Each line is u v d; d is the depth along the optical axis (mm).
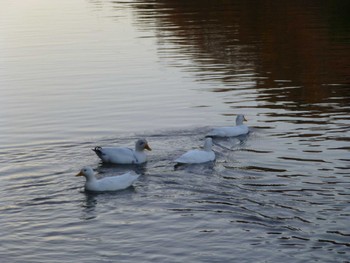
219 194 14062
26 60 30016
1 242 12125
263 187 14359
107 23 40000
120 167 15953
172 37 34438
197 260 11281
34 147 17656
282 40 32719
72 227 12711
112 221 12930
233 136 18078
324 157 16141
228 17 40219
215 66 27453
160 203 13711
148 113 20859
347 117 19562
